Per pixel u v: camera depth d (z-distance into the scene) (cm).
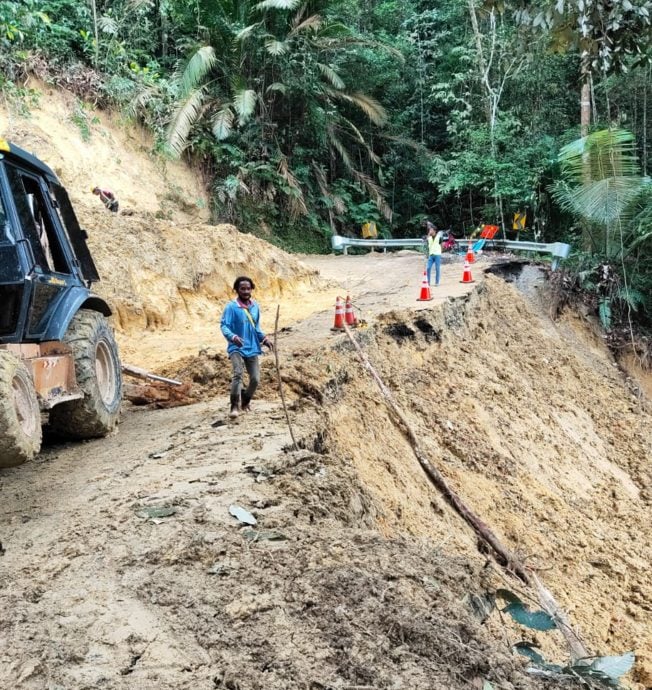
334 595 366
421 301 1582
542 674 341
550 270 2298
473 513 848
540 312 2125
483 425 1200
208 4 2719
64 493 548
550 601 588
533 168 2920
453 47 3441
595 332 2228
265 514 484
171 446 675
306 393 882
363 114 3406
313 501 535
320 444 741
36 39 2181
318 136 3089
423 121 3550
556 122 3150
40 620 343
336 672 309
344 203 3253
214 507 490
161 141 2498
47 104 2164
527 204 2983
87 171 2155
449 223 3675
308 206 3094
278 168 2931
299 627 341
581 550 992
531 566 822
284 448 642
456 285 1864
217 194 2698
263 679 300
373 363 1139
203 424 759
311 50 2983
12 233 596
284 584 381
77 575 393
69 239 773
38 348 624
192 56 2544
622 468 1521
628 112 2950
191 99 2466
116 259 1460
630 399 1919
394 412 1029
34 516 498
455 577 428
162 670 305
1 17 2053
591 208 2094
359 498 616
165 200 2434
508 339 1798
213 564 405
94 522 471
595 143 2070
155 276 1518
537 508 1038
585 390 1838
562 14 864
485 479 1039
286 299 1811
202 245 1680
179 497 510
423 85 3534
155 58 2872
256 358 791
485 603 425
